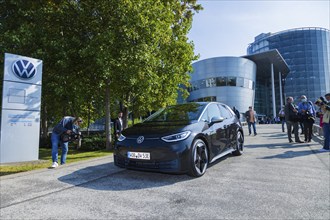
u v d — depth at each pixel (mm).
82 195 3363
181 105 5695
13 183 4062
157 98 14688
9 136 6336
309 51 66250
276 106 67750
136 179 4195
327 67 65812
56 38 10141
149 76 10656
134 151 4062
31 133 6793
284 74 68312
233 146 5914
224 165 5160
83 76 11141
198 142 4273
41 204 3035
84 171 4941
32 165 6688
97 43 9297
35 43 10258
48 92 11641
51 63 10531
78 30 10461
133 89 12008
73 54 10039
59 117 20812
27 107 6758
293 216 2586
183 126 4254
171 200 3102
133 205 2949
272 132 14578
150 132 4215
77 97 10953
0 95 11352
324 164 5102
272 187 3580
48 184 3967
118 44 9578
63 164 6012
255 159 5777
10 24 11023
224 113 6074
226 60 49219
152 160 3893
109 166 5445
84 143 12266
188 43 14219
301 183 3768
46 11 10164
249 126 13156
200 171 4246
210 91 49656
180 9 14570
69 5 10195
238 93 48688
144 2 9906
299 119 8648
